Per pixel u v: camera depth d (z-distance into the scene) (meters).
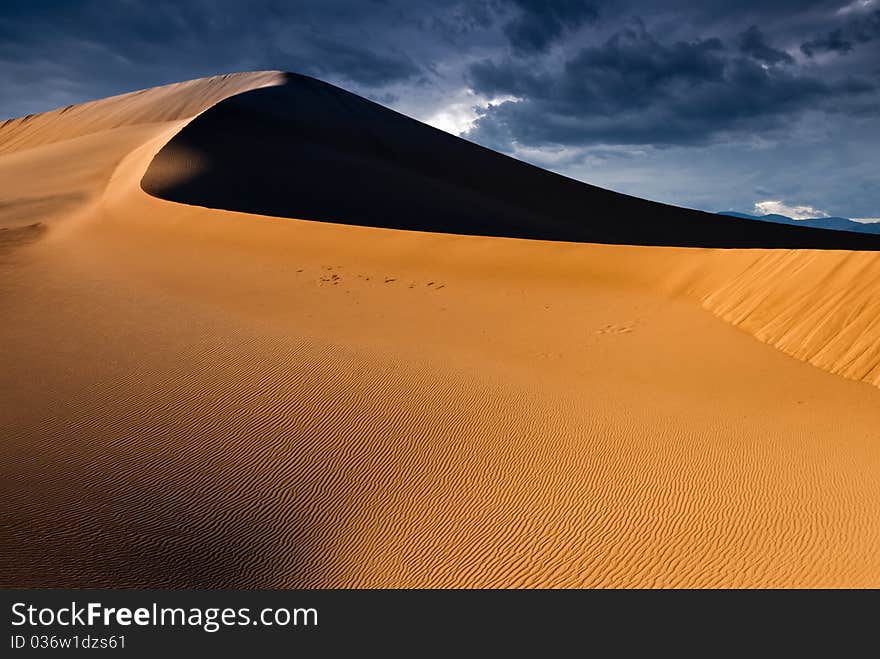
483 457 12.11
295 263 26.50
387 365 16.00
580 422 13.29
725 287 20.25
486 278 24.55
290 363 15.90
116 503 10.27
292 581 9.24
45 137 85.88
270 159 49.53
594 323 19.53
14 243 31.61
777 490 10.55
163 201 35.38
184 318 19.27
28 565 8.46
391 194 49.16
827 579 8.37
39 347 16.61
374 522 10.48
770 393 14.20
